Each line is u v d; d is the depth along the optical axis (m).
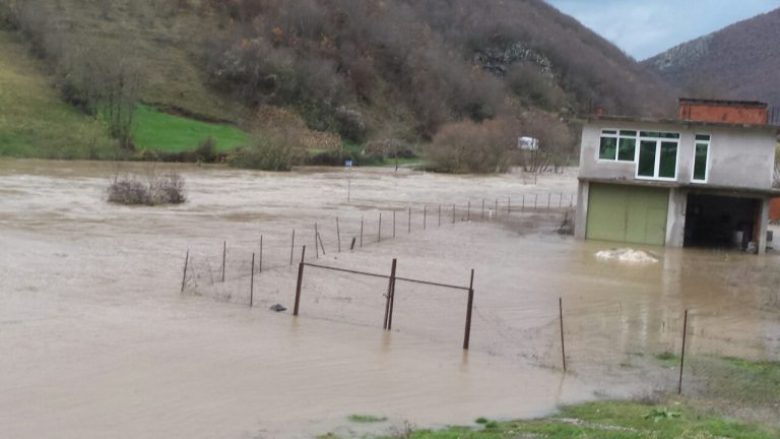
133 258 24.67
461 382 14.24
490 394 13.59
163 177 47.56
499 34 168.62
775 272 30.08
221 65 101.06
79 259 23.86
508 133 92.12
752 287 26.73
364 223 37.84
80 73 75.94
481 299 22.23
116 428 10.96
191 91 95.88
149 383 12.99
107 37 96.69
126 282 21.12
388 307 18.12
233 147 76.88
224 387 13.03
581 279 26.80
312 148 85.25
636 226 36.94
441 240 34.03
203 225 33.44
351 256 27.98
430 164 82.44
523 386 14.23
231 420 11.51
